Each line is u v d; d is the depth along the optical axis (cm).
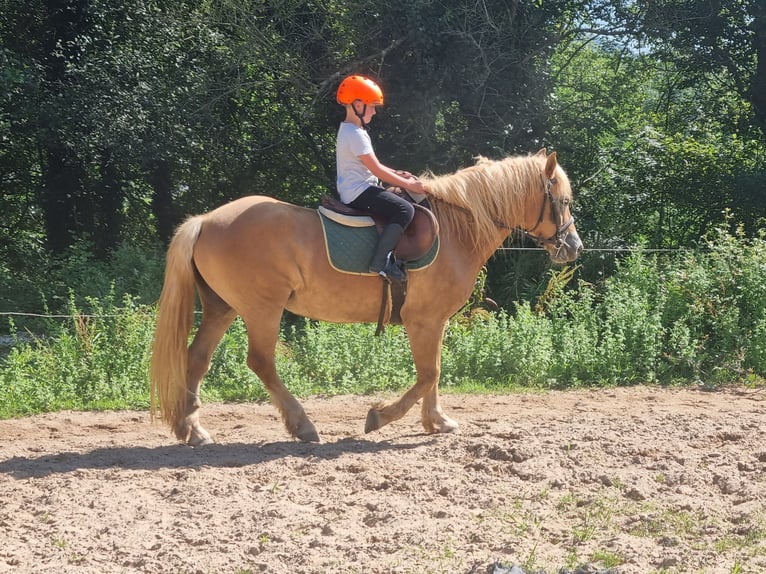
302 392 965
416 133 1652
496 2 1627
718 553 442
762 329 1060
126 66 1738
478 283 1259
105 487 565
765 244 1155
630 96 1923
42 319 1484
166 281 648
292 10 1662
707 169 1812
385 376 1001
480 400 912
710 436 661
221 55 1761
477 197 693
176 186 1952
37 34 1827
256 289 645
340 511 513
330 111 1759
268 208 654
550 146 1688
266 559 448
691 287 1109
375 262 636
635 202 1788
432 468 589
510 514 501
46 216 1856
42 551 462
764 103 1881
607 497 528
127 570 437
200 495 543
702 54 1827
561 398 927
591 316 1112
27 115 1694
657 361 1055
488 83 1620
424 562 436
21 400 896
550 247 730
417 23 1545
